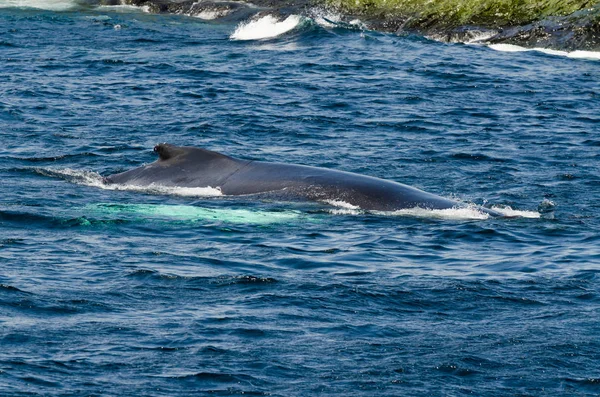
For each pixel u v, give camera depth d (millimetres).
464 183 91438
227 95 132500
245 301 55094
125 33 195875
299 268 62219
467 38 199375
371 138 110750
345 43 184750
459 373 46656
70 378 44219
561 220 77438
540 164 99812
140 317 51875
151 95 131375
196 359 46781
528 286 59500
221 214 75250
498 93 140750
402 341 50156
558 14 197750
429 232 71938
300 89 138375
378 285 58688
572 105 133750
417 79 149250
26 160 94625
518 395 44812
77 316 51531
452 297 57125
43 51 166000
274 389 44406
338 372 46250
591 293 58344
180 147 86688
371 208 77000
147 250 65000
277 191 79812
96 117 116812
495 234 72000
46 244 65625
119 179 86250
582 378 46500
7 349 46625
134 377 44688
